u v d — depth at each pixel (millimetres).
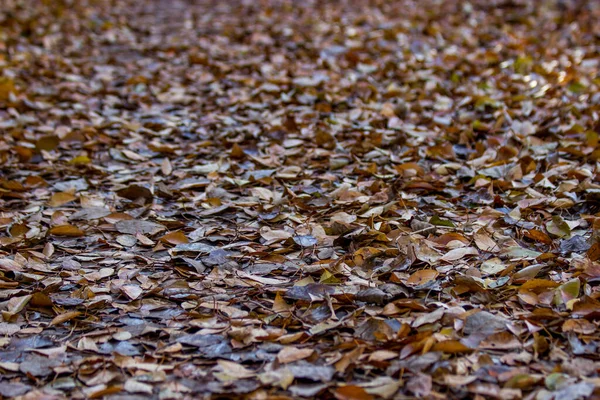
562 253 2918
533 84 5316
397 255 2912
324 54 6527
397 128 4570
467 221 3248
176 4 9305
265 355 2338
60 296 2754
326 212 3412
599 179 3572
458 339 2346
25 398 2139
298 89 5348
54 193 3736
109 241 3229
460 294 2648
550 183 3580
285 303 2615
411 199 3502
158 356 2352
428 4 8609
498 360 2252
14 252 3139
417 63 6109
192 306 2650
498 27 7477
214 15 8586
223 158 4230
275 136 4547
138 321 2582
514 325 2402
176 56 6727
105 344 2447
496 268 2795
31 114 5082
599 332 2359
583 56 6074
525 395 2086
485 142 4320
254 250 3035
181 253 3057
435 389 2125
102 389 2172
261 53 6742
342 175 3936
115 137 4613
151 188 3811
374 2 8844
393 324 2453
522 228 3160
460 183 3766
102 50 6977
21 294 2777
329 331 2449
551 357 2252
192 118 4988
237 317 2559
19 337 2500
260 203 3535
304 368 2229
